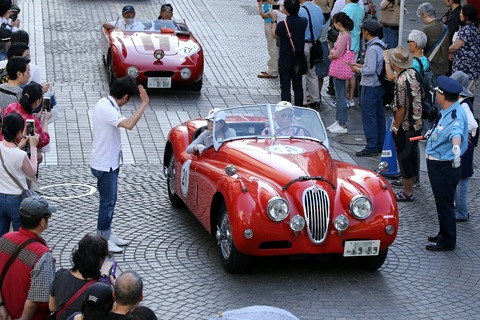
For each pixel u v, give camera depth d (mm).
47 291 6137
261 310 4527
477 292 8664
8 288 6227
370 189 8906
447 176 9594
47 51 19031
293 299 8266
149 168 12570
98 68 17953
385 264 9352
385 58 12695
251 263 9172
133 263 9055
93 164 9148
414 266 9328
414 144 11656
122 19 17578
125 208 10828
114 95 9172
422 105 11656
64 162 12656
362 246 8656
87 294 5109
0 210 8008
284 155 9211
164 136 14109
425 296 8508
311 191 8531
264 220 8375
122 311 4949
